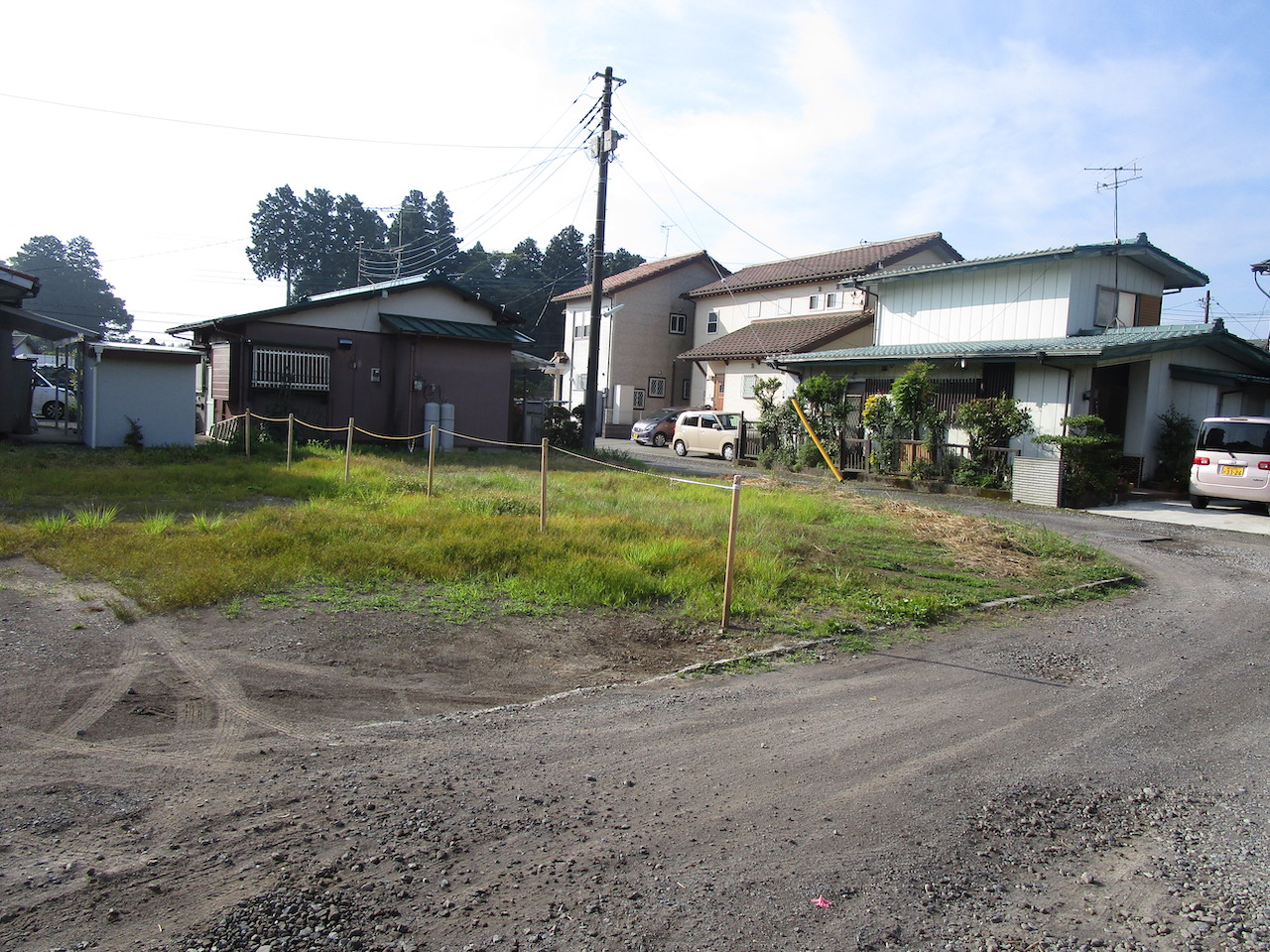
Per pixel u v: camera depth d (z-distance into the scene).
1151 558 10.34
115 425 16.41
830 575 8.05
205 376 22.61
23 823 3.08
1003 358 16.61
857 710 4.76
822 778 3.83
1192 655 6.17
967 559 9.45
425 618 5.95
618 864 3.02
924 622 6.80
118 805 3.26
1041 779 3.94
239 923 2.57
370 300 20.36
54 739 3.81
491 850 3.07
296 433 19.16
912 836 3.34
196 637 5.27
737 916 2.73
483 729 4.23
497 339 21.22
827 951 2.58
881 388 20.09
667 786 3.67
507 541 7.91
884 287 22.11
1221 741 4.51
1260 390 18.98
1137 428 16.91
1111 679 5.54
